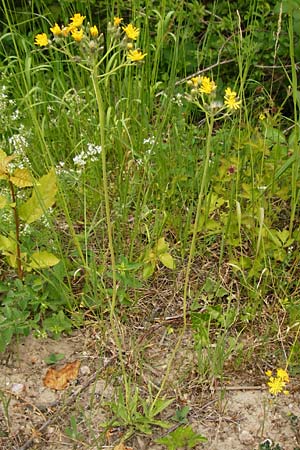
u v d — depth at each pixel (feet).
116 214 10.45
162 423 8.00
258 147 10.21
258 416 8.31
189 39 13.37
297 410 8.37
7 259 9.29
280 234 9.78
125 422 8.06
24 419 8.22
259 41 12.92
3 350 8.61
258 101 12.71
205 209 10.03
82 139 10.91
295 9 11.05
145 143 11.05
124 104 11.65
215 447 7.98
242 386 8.64
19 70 12.91
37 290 9.03
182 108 12.38
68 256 10.00
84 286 9.57
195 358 8.90
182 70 13.60
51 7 13.84
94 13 13.93
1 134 11.91
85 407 8.34
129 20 13.92
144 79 11.63
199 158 11.51
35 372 8.72
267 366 8.87
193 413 8.34
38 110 12.09
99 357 8.90
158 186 10.70
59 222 10.62
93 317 9.34
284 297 9.64
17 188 10.00
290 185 10.66
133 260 10.11
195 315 8.67
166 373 8.00
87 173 10.89
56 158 11.43
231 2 13.87
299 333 9.11
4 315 8.86
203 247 10.28
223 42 13.17
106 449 7.87
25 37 12.71
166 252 9.98
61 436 8.04
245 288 9.78
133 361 8.82
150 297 9.75
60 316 9.05
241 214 9.95
